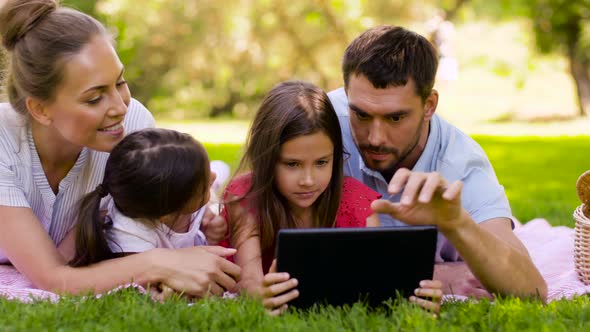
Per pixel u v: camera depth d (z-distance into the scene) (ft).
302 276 8.39
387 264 8.39
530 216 17.53
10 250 9.71
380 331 7.82
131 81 61.26
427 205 8.09
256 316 8.28
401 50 9.78
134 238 9.78
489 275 8.83
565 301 9.06
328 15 50.49
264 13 53.36
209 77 61.21
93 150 10.82
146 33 56.85
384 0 49.80
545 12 58.80
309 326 8.04
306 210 10.37
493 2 62.18
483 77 75.97
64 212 11.05
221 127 56.18
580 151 37.17
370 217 10.41
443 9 52.54
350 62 10.03
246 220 10.15
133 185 9.45
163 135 9.80
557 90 72.33
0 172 9.95
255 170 9.87
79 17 9.48
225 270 9.48
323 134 9.57
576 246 10.82
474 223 8.50
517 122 59.88
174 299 8.98
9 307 8.64
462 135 11.39
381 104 9.69
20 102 9.95
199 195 9.80
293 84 10.03
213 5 56.29
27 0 9.44
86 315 8.29
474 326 8.17
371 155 10.20
